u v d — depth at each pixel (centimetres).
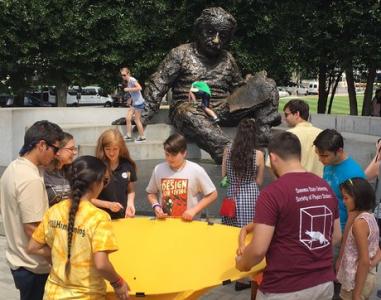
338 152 484
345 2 1817
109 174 499
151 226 465
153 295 330
